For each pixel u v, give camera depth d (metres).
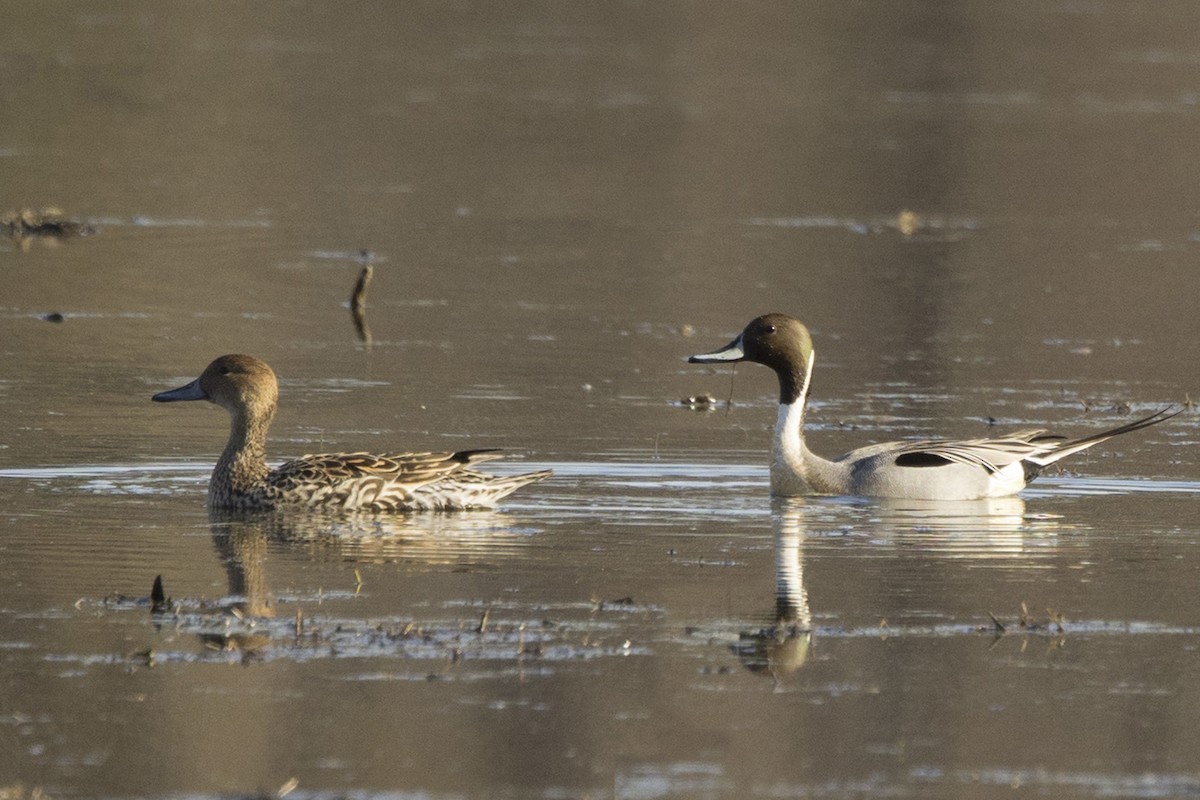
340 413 18.47
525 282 26.58
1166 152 40.66
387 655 10.61
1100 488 15.95
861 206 33.84
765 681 10.26
